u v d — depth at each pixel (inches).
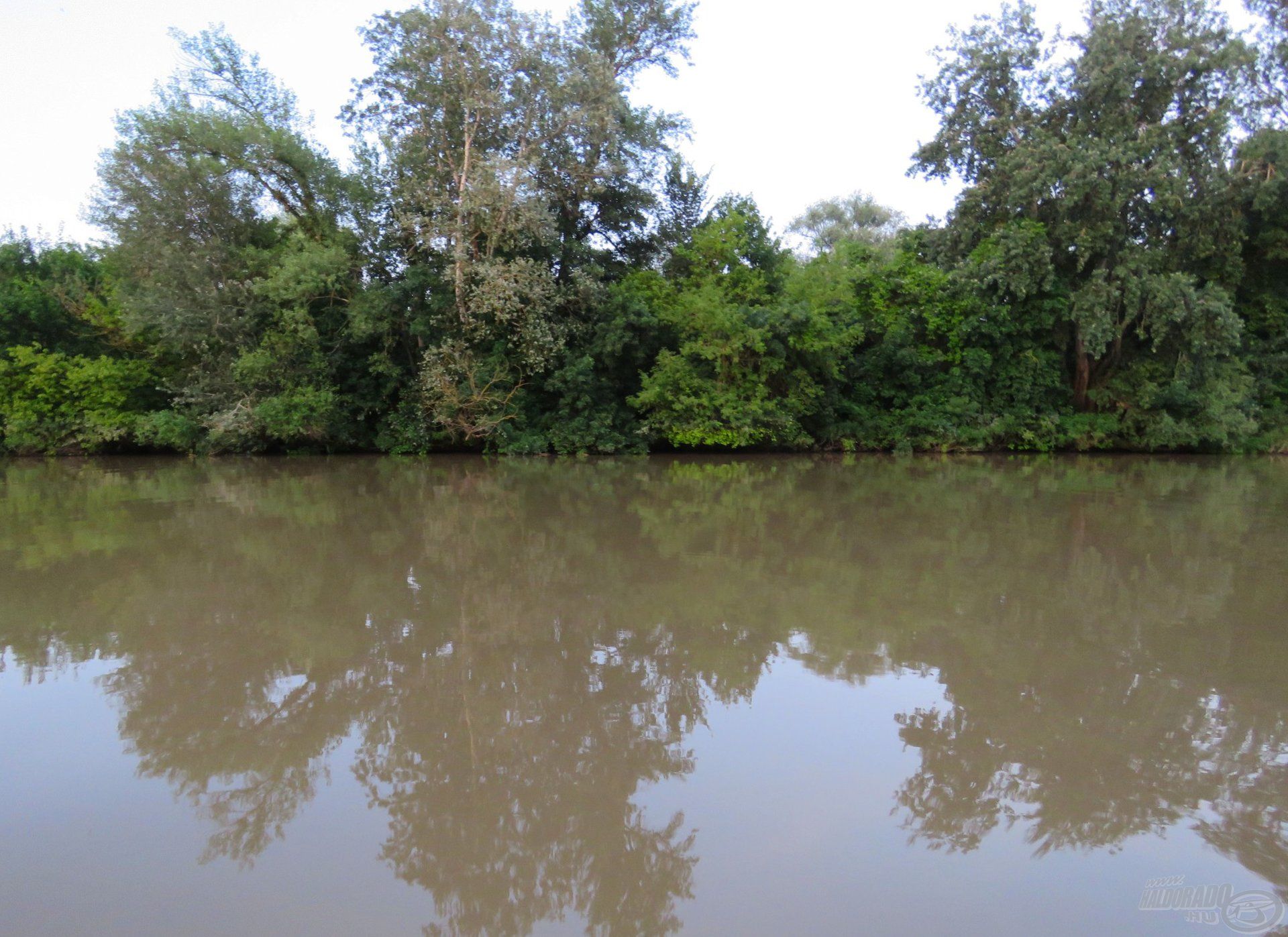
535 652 246.2
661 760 178.4
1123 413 1003.3
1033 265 904.9
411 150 861.2
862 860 142.0
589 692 217.0
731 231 910.4
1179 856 144.0
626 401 949.2
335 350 919.0
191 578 334.3
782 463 835.4
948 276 957.2
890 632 263.9
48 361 918.4
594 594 309.0
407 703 209.9
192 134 853.2
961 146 984.3
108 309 957.8
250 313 876.0
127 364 944.3
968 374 991.6
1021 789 167.0
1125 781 169.8
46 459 933.2
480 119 846.5
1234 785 168.1
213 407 897.5
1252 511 509.0
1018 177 893.8
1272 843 147.9
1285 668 232.5
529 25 837.8
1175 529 443.5
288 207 943.7
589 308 912.3
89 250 1085.1
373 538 416.8
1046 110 951.6
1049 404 999.0
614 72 918.4
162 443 941.8
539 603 297.1
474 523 458.9
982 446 977.5
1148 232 962.7
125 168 848.9
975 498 566.3
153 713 204.4
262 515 488.7
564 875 138.8
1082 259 906.1
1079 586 321.4
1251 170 937.5
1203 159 924.6
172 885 135.8
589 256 944.3
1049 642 254.8
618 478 691.4
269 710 205.9
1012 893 133.0
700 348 874.8
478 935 123.5
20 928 123.9
